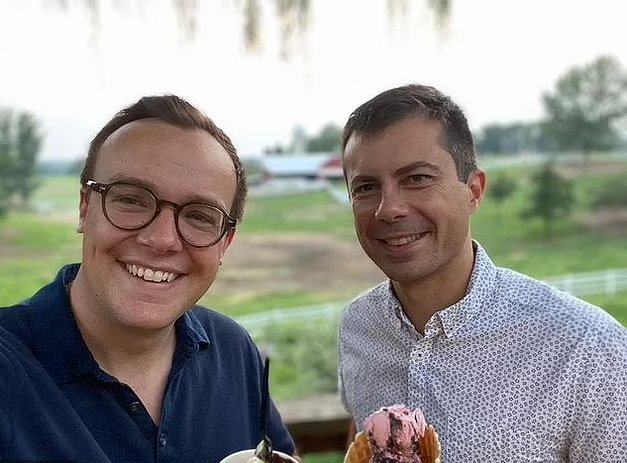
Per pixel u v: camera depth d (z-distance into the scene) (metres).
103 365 0.50
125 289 0.47
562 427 0.53
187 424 0.52
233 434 0.55
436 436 0.47
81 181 0.50
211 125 0.50
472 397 0.55
